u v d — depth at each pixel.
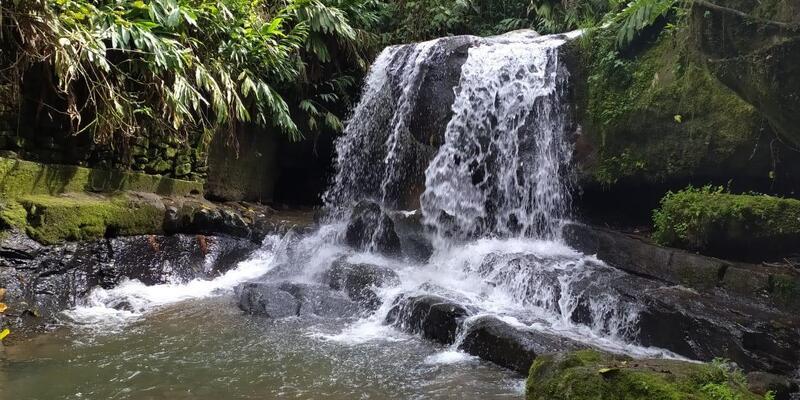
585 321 4.81
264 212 8.16
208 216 6.60
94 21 5.19
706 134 5.53
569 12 8.73
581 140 6.57
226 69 6.62
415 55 7.98
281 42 7.52
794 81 3.24
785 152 5.03
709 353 4.11
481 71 7.35
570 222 6.57
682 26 5.82
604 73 6.48
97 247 5.43
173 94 5.77
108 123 5.41
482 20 9.85
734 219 4.80
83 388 3.43
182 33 5.99
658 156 5.91
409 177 7.89
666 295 4.60
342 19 7.96
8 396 3.25
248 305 5.27
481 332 4.35
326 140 9.21
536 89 6.94
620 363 2.82
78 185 5.75
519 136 6.99
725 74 3.72
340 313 5.34
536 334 4.25
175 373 3.74
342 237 6.97
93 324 4.63
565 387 2.65
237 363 3.99
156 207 6.09
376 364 4.11
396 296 5.29
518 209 6.93
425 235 6.80
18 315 4.41
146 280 5.73
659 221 5.51
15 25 4.61
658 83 5.98
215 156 7.72
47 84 5.39
